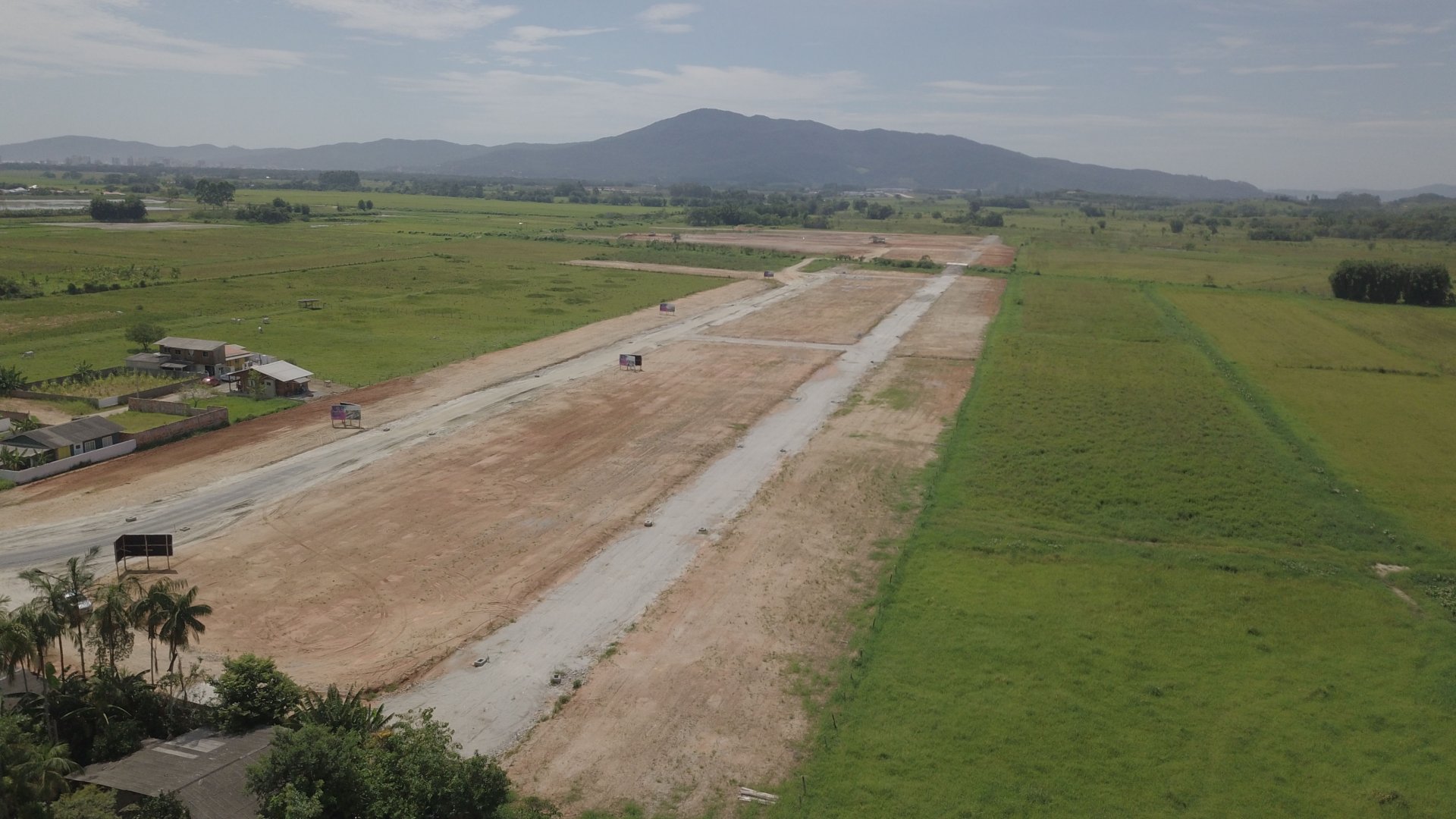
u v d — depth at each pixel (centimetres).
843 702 3541
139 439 6631
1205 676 3722
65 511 5434
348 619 4228
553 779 3102
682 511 5588
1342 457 6675
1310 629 4134
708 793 3033
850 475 6247
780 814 2920
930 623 4147
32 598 4303
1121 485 5956
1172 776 3084
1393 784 3038
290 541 5072
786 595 4497
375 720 3117
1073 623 4150
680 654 3934
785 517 5503
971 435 7038
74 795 2558
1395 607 4359
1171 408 7869
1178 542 5116
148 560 4744
